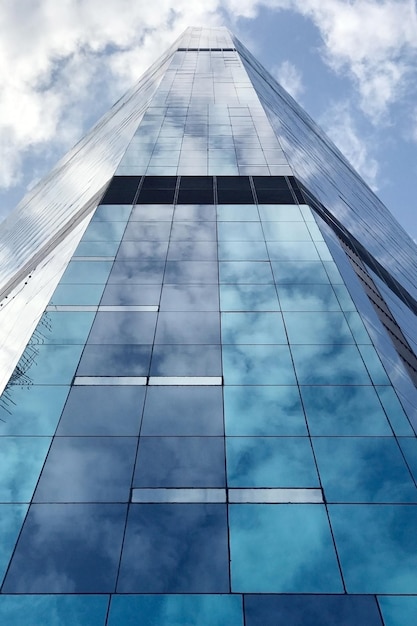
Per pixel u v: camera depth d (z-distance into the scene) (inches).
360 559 410.6
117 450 490.6
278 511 444.8
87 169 1707.7
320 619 374.6
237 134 1321.4
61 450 487.2
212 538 423.5
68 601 380.5
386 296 1003.3
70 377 568.7
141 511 441.4
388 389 567.5
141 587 390.0
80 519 433.1
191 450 494.3
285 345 626.5
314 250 823.1
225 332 644.1
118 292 707.4
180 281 737.0
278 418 529.3
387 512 444.8
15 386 552.4
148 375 575.8
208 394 554.9
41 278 906.1
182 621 371.2
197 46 2704.2
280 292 720.3
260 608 379.6
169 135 1296.8
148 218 900.6
